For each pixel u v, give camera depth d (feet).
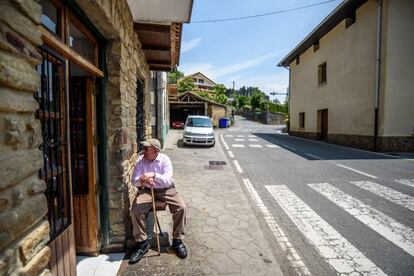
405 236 11.55
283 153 34.78
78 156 9.51
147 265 9.23
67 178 6.73
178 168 25.57
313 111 55.88
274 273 8.87
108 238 10.13
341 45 44.86
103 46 9.50
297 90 65.57
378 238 11.39
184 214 9.96
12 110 3.64
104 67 9.57
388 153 34.37
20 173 3.78
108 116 9.78
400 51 34.99
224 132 72.74
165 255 9.88
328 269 9.18
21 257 3.70
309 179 21.22
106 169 9.91
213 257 9.81
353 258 9.86
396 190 18.07
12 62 3.62
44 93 5.58
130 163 11.70
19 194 3.76
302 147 41.32
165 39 14.67
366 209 14.67
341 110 44.86
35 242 4.09
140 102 16.85
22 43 3.87
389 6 34.45
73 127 9.41
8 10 3.53
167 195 10.21
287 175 22.61
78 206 9.66
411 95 35.42
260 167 26.02
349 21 43.39
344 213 14.14
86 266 9.15
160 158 10.66
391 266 9.33
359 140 39.93
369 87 37.78
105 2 7.42
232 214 13.99
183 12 11.77
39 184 4.33
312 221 13.17
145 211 9.75
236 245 10.74
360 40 39.73
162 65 20.99
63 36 6.53
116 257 9.77
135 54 13.23
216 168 25.62
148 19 12.48
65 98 6.63
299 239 11.34
